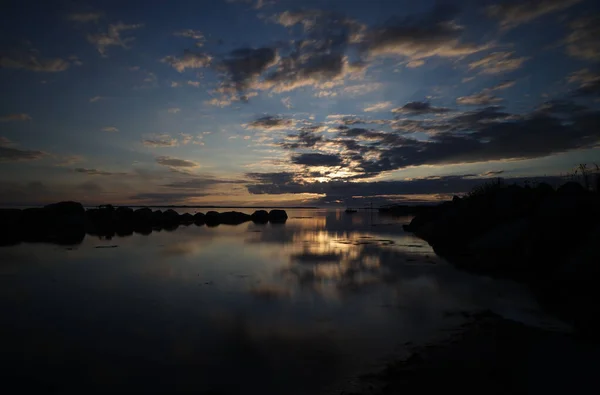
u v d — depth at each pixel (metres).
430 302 8.18
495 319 6.89
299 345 5.96
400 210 62.28
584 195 11.20
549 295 8.27
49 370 5.16
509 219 14.42
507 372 4.84
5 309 7.87
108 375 5.01
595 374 4.69
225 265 12.77
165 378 4.94
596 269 8.12
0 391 4.62
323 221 39.97
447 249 15.98
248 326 6.84
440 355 5.42
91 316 7.41
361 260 13.70
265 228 29.33
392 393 4.46
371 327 6.70
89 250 16.09
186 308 7.93
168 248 16.91
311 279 10.60
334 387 4.64
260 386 4.70
